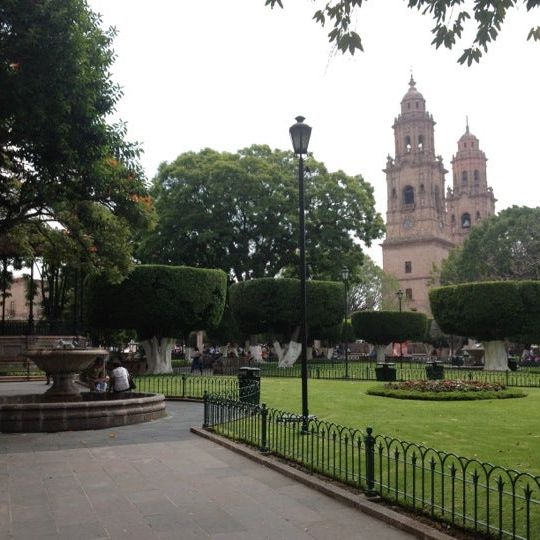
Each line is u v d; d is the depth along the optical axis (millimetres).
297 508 6738
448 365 44375
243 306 36125
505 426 11992
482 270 53156
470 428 11719
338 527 6070
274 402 17047
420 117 78875
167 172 40312
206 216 38688
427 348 65312
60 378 15938
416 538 5723
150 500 7098
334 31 7578
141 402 13961
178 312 29109
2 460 9469
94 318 29344
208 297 30109
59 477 8281
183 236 39844
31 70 12336
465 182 87688
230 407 11461
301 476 7938
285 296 35312
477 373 30484
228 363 37844
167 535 5852
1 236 21188
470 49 7992
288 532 5926
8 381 26469
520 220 51719
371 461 6953
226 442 10523
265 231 40188
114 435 11938
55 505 6898
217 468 8797
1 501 7066
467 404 16250
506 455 9039
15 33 12242
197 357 35188
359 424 12344
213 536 5812
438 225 78688
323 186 40750
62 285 43031
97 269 23125
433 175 79062
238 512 6602
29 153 14156
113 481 8039
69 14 12656
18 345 32344
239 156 42125
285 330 37094
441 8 7652
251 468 8781
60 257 24188
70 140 13641
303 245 12344
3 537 5805
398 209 78938
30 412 12414
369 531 5941
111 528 6070
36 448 10523
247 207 39188
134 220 19328
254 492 7434
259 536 5809
